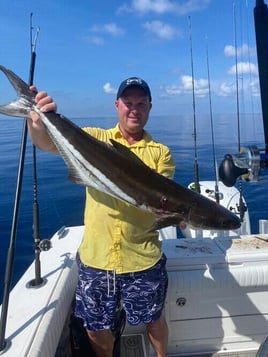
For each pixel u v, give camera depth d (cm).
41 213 777
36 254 222
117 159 190
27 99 188
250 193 877
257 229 659
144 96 211
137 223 211
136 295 216
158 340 234
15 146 1917
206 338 258
